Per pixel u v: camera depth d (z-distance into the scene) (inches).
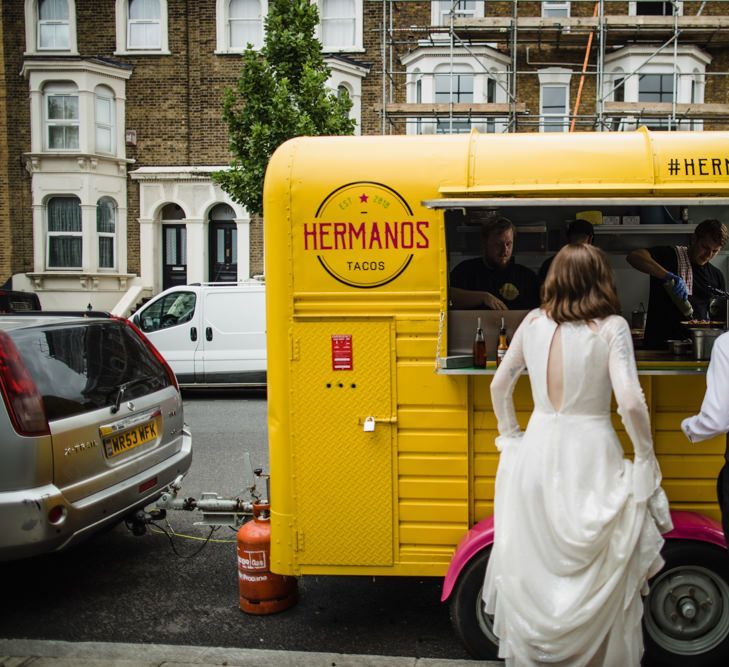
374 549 145.5
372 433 144.2
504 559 119.1
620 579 113.8
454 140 142.7
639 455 115.0
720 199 127.7
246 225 724.0
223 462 304.2
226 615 166.7
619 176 137.4
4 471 152.4
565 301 118.3
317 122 518.6
